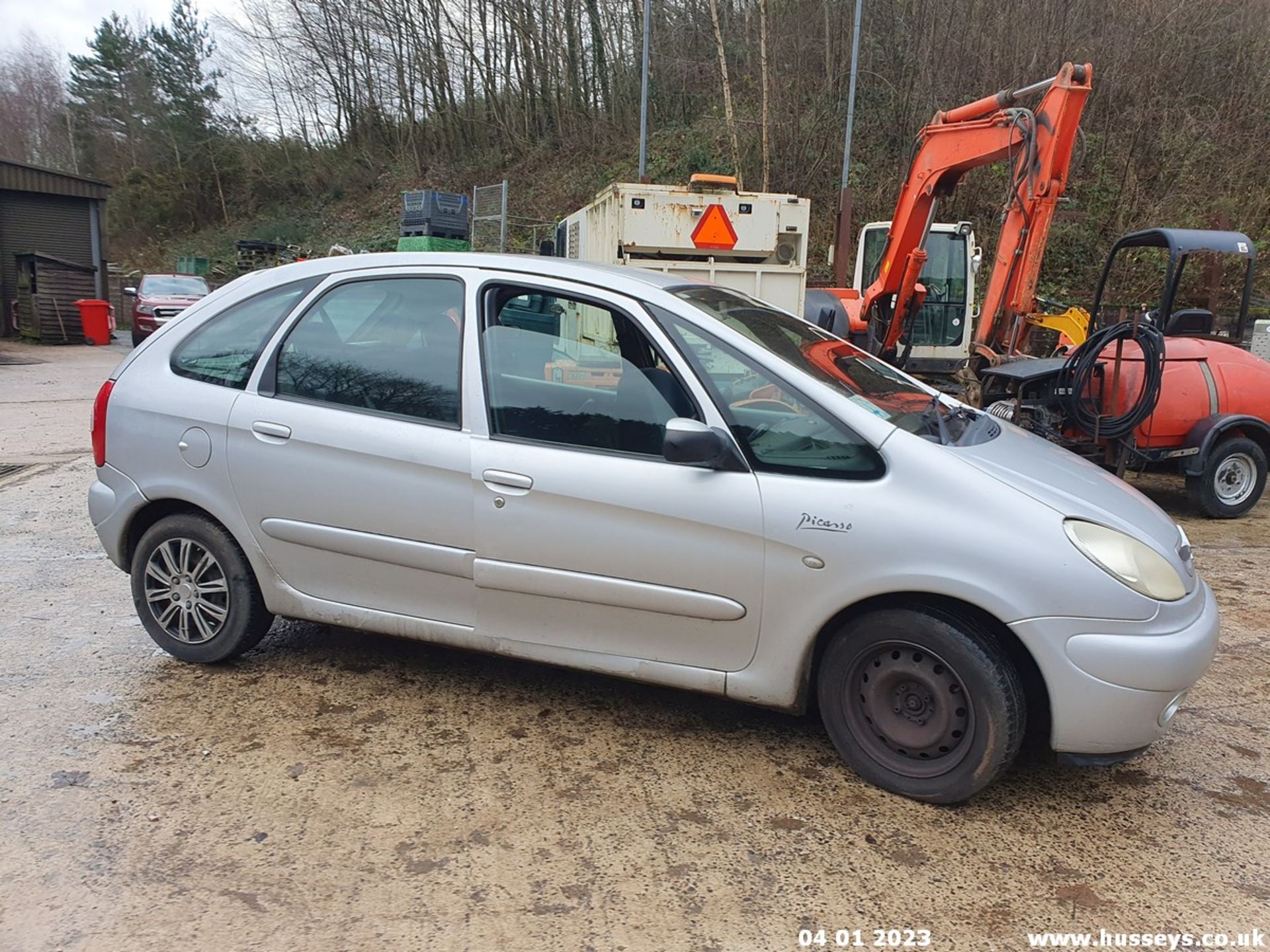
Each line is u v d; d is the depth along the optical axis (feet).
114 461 12.75
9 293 77.82
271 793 9.87
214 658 12.73
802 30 76.02
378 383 11.51
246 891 8.28
